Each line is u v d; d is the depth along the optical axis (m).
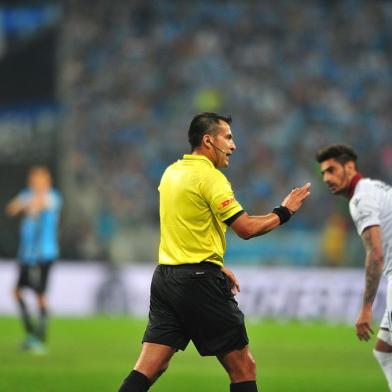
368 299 24.05
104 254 94.69
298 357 49.16
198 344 22.17
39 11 94.19
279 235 93.25
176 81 121.75
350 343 58.09
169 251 22.11
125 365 43.81
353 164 25.73
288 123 117.88
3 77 93.56
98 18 124.69
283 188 110.06
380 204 24.52
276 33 127.88
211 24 127.62
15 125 93.31
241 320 21.98
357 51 126.75
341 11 130.00
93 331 64.69
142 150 114.06
